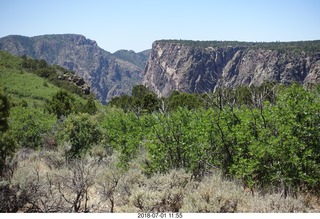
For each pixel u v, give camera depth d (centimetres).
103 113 2314
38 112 1691
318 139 654
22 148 1316
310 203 618
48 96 5728
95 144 1244
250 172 663
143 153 991
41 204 620
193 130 800
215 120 762
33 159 1118
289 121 664
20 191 586
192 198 583
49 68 9962
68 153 1130
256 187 682
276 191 646
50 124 1553
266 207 567
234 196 581
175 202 603
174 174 700
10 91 5475
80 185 609
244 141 714
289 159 633
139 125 1138
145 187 670
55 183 725
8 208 573
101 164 995
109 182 719
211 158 771
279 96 747
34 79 7250
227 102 831
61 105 2766
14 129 1392
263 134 694
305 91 719
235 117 782
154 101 3291
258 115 748
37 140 1471
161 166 814
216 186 627
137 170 824
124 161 973
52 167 988
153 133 852
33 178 643
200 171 784
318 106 655
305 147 649
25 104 3516
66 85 7962
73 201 599
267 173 678
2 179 608
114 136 1185
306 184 661
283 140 657
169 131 833
